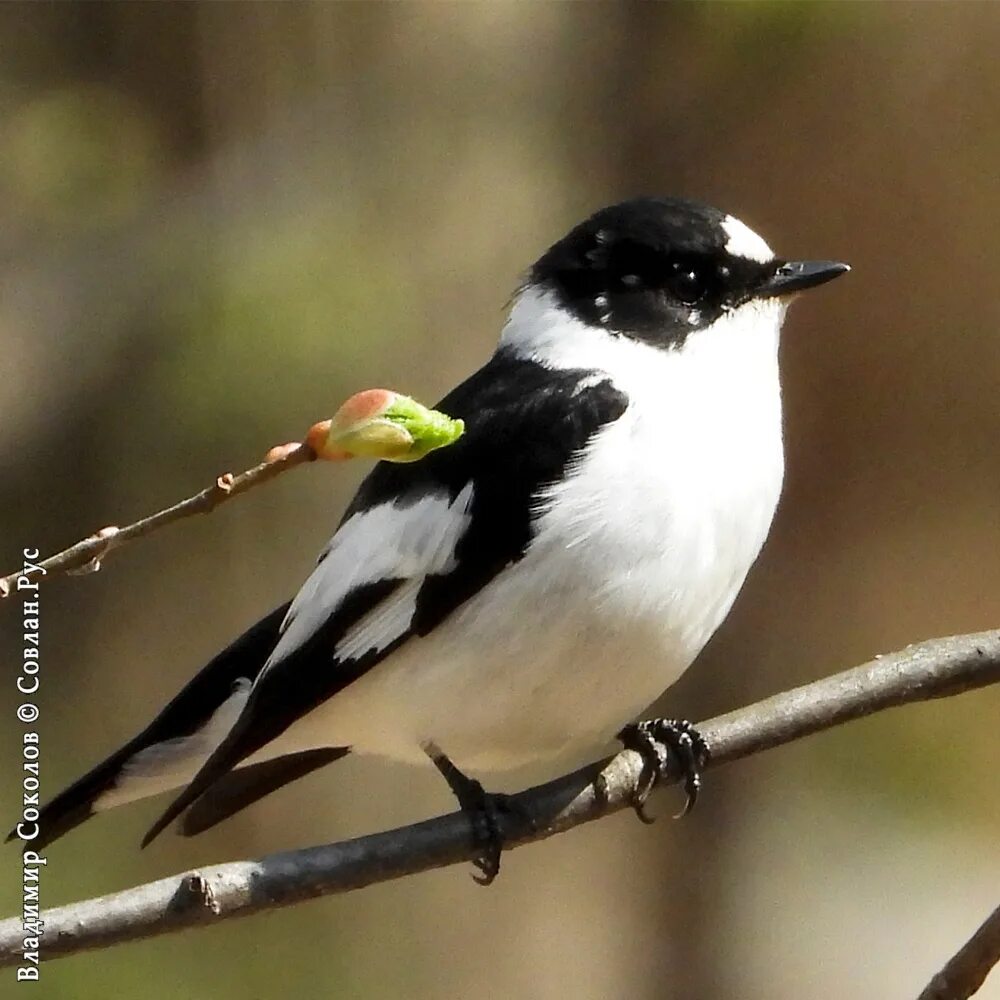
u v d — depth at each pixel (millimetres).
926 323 10820
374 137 10859
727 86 9859
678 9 9688
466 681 6383
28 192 10438
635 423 6277
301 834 11727
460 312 10961
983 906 11859
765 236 10219
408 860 5996
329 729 6836
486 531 6273
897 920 11727
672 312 6586
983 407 11023
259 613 11891
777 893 11594
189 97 10688
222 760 6484
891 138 10094
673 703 10750
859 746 11953
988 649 6434
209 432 10398
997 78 10047
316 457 4145
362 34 10922
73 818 7023
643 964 11406
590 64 10211
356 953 11352
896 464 11203
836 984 11406
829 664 11000
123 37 10594
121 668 11844
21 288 10555
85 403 10797
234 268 10305
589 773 6473
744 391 6520
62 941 5273
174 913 5391
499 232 10961
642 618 6207
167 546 11969
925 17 9938
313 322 10156
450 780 6473
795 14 9289
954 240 10445
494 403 6512
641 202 6832
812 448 11180
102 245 10547
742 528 6371
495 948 11609
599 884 11750
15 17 10453
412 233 10852
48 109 10320
